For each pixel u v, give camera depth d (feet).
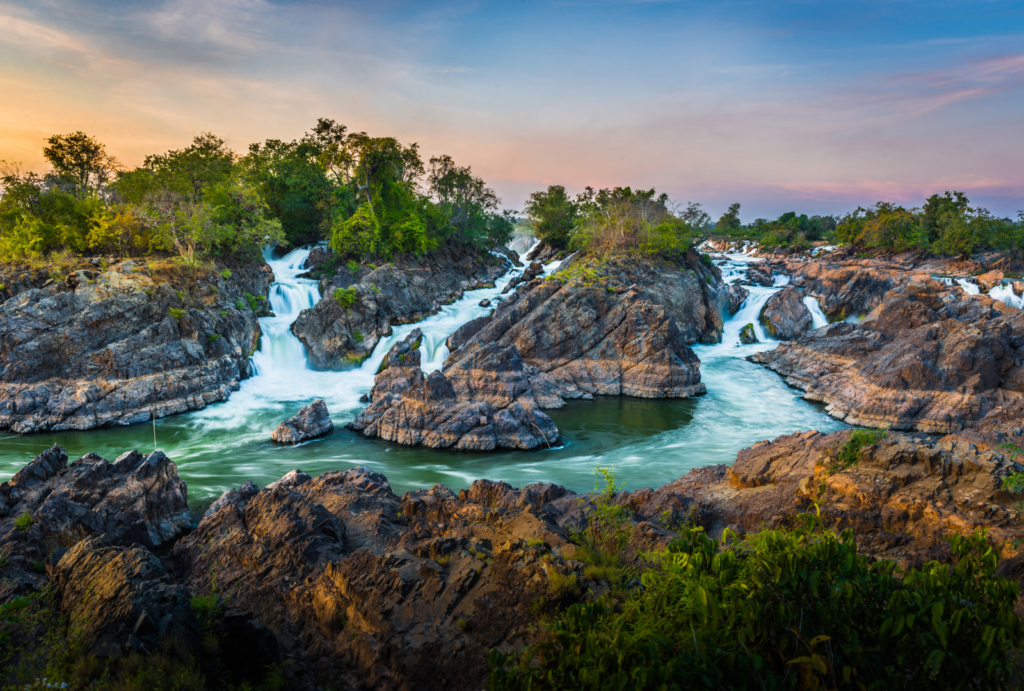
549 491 75.20
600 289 160.04
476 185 291.38
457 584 42.50
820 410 134.41
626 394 146.82
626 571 46.80
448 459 103.09
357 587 43.98
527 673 22.61
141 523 68.49
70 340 127.03
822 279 231.09
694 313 202.08
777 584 21.20
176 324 139.03
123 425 121.08
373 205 242.58
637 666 20.16
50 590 42.52
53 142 217.77
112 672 31.32
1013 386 121.29
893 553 55.01
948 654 20.34
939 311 157.69
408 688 36.29
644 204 249.75
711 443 113.19
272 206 249.14
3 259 158.30
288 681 36.19
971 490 58.13
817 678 20.26
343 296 170.60
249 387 148.87
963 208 337.72
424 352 168.86
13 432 115.65
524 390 124.57
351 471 77.82
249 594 48.93
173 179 207.62
